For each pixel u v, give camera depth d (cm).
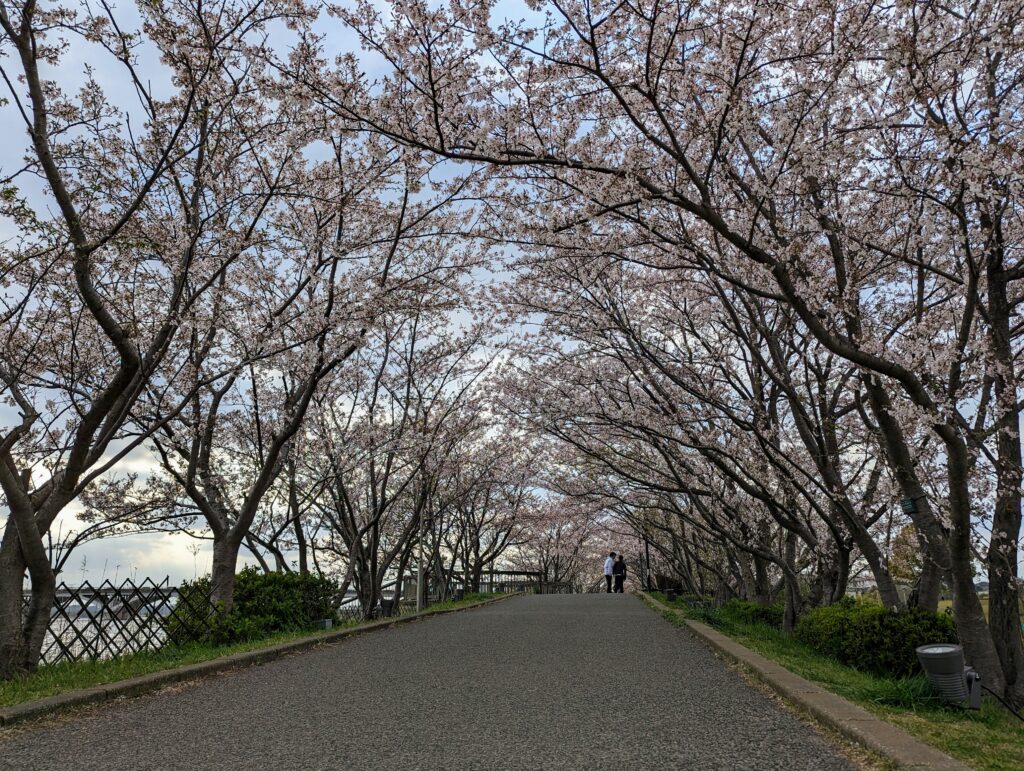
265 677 708
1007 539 767
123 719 523
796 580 1216
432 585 2361
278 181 941
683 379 1220
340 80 715
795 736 450
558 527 3391
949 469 713
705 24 725
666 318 1282
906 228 848
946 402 700
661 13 676
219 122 880
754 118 723
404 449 1527
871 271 888
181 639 924
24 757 423
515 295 1252
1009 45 662
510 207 966
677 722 491
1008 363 759
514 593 2884
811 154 727
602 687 632
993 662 710
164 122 808
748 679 671
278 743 445
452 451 1975
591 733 461
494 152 735
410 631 1180
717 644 884
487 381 1614
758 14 684
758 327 963
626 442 1545
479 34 675
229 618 968
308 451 1536
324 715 526
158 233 933
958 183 706
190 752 428
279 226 1031
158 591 903
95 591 829
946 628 765
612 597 2397
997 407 771
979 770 367
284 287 1161
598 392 1362
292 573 1209
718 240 897
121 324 779
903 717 507
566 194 839
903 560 1470
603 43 705
